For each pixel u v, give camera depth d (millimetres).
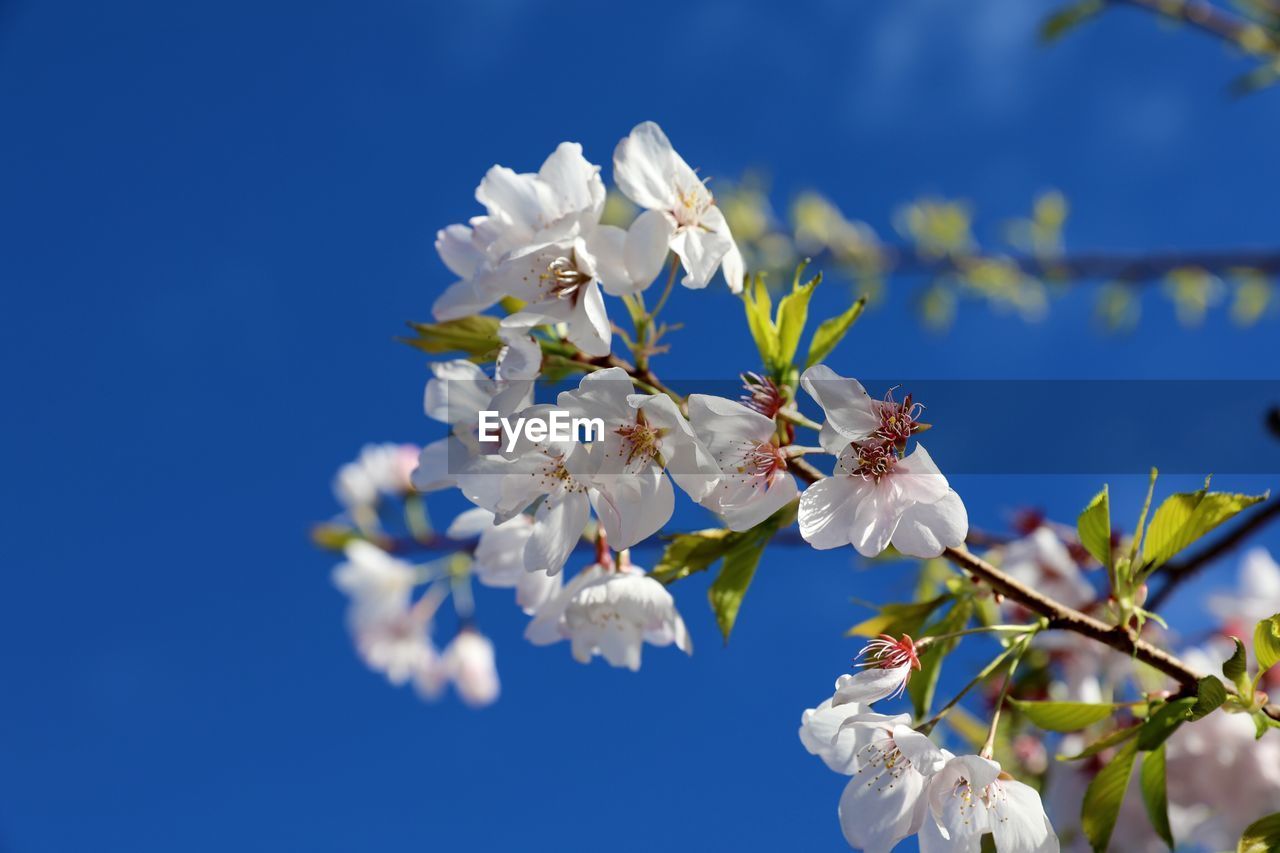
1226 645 530
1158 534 455
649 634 497
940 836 445
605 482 451
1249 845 434
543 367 470
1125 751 458
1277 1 787
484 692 914
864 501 447
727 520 447
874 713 444
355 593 909
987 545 569
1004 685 453
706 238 466
